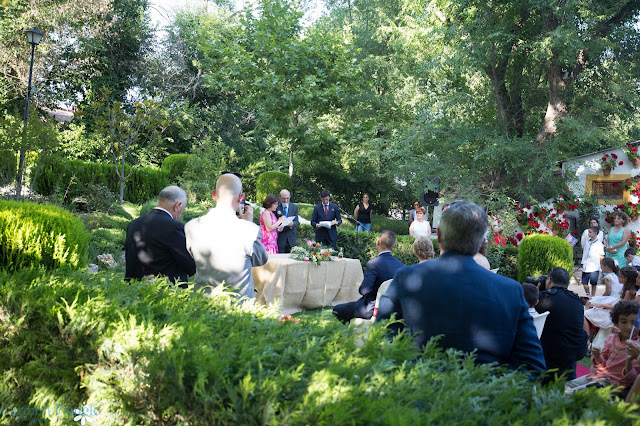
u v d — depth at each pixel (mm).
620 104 18656
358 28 23906
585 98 18594
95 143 18547
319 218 10664
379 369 1611
